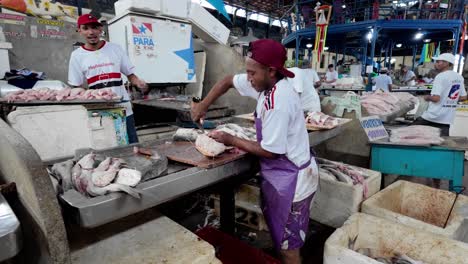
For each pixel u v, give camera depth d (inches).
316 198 97.3
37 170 35.1
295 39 359.9
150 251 46.8
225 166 60.1
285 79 61.2
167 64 154.3
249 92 76.0
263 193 68.9
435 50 450.3
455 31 298.4
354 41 396.8
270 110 57.4
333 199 93.5
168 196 49.6
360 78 297.4
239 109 173.8
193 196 124.8
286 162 64.2
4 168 46.5
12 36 128.5
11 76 98.4
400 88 302.0
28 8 140.4
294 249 69.0
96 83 107.1
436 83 151.3
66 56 144.0
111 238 50.1
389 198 91.7
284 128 58.2
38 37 135.1
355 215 75.1
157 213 58.5
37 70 136.7
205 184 56.4
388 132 136.3
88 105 75.4
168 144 73.4
